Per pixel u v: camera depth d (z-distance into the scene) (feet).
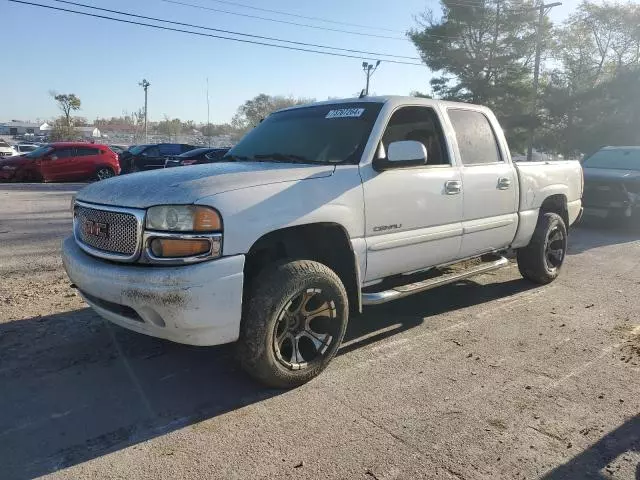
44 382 12.46
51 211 41.22
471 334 15.85
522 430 10.62
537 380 12.82
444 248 15.93
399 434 10.44
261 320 11.34
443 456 9.75
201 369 13.28
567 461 9.64
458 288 20.88
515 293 20.26
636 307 18.63
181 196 10.84
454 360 13.94
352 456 9.73
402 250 14.49
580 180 22.85
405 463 9.53
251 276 12.40
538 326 16.61
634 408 11.51
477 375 13.07
